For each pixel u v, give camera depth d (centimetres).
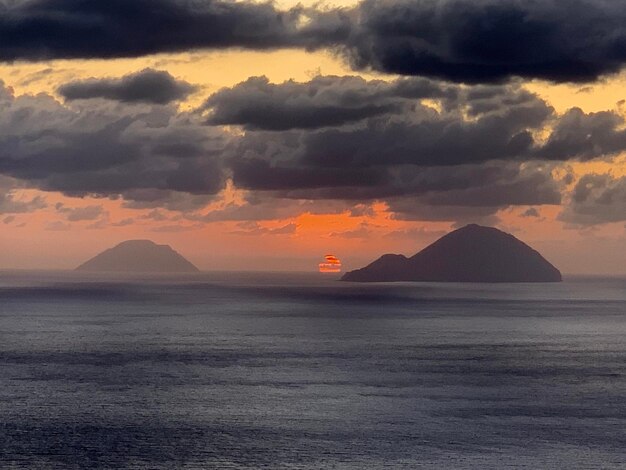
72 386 9700
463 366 11644
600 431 7475
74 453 6700
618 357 12900
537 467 6391
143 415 8056
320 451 6775
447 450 6819
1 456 6612
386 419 7894
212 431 7406
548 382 10206
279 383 9950
